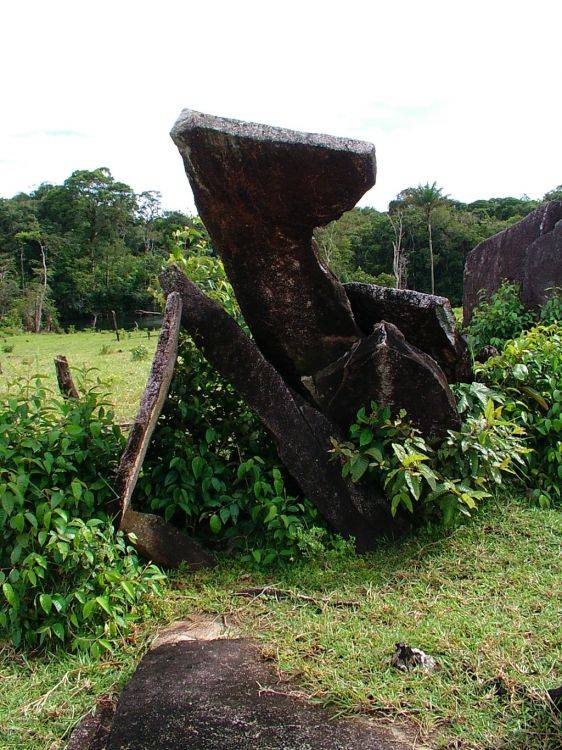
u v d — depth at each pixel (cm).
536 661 267
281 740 229
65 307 5344
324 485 404
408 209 4512
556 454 451
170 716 245
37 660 301
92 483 356
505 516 414
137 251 6456
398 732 234
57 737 250
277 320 418
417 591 340
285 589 351
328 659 280
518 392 480
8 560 324
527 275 755
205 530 418
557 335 534
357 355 392
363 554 392
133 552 363
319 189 357
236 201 367
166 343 356
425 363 391
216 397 456
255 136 339
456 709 242
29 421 364
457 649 279
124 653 302
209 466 411
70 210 6025
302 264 396
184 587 357
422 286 4578
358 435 399
